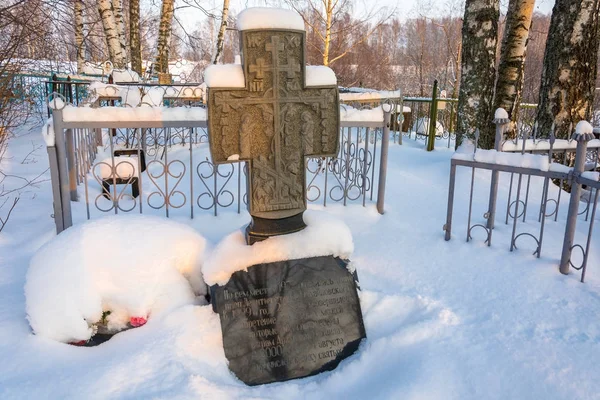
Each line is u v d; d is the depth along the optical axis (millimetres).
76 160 5078
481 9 7359
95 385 2277
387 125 4758
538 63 22406
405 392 2373
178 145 8133
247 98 3102
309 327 2910
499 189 5551
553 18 6430
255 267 3014
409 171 6703
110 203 4895
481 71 7512
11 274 3504
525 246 3920
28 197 5535
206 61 22297
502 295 3211
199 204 4883
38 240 4062
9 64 7309
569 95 6355
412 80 30422
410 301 3166
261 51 3076
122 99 6414
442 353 2643
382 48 30219
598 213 4836
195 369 2539
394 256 3865
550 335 2744
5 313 2928
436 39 29828
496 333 2797
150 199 5074
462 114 7789
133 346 2598
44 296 2697
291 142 3211
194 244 3268
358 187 5469
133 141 7891
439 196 5457
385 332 2996
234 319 2834
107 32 11664
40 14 7477
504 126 4676
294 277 3029
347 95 8438
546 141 4984
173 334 2666
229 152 3152
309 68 3250
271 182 3201
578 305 3041
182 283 3057
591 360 2520
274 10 3086
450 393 2383
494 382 2430
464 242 4035
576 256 3719
